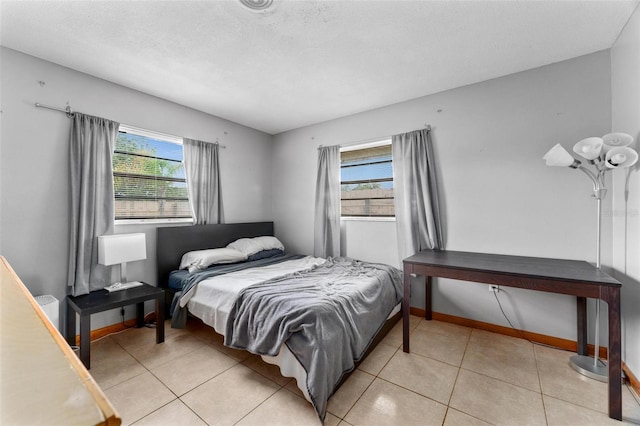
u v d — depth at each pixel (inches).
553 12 70.8
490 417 61.8
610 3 67.7
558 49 87.3
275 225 178.1
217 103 128.5
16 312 29.4
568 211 93.1
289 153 170.9
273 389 71.6
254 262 131.0
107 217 102.7
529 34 79.7
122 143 111.3
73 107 96.6
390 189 135.0
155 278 119.3
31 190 88.1
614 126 84.2
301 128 164.4
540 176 97.7
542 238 97.3
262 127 165.3
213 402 66.6
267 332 71.3
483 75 103.7
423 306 121.3
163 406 65.1
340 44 83.8
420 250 120.6
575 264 84.0
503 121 104.3
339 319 72.1
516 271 74.5
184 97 121.3
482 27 76.5
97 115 102.4
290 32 77.9
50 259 91.4
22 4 66.2
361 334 79.4
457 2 67.2
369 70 99.5
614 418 60.7
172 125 125.8
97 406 14.6
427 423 60.2
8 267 56.1
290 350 66.8
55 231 92.5
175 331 106.0
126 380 75.0
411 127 125.0
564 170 93.9
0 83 82.9
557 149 80.0
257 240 149.9
